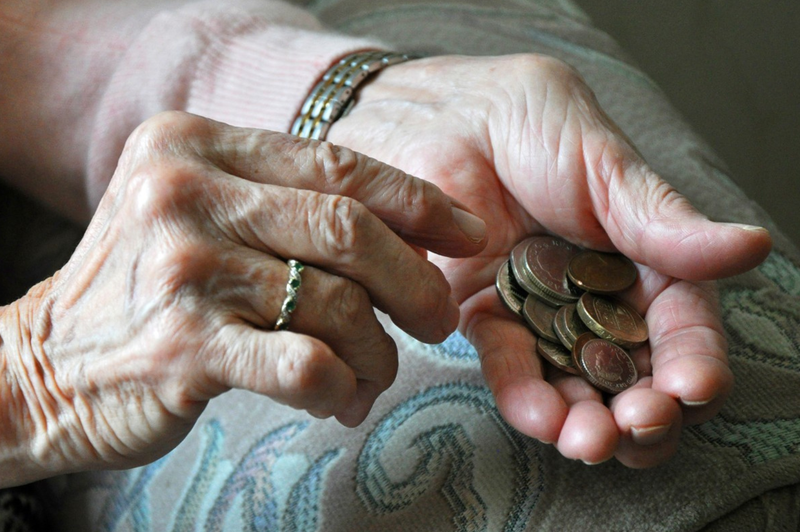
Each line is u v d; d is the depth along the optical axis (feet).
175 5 2.08
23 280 2.03
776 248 1.77
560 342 1.62
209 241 1.45
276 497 1.66
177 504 1.71
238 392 1.78
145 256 1.45
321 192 1.49
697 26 3.27
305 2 2.51
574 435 1.50
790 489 1.58
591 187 1.64
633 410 1.50
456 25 2.17
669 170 1.85
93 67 2.03
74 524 1.77
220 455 1.73
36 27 2.06
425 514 1.61
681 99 3.14
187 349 1.44
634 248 1.62
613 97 1.97
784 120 3.06
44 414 1.55
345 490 1.64
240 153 1.49
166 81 1.98
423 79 1.86
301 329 1.46
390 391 1.71
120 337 1.47
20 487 1.79
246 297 1.45
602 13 3.33
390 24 2.20
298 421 1.72
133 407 1.50
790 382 1.63
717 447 1.59
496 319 1.65
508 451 1.63
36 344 1.53
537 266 1.67
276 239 1.46
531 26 2.15
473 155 1.73
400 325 1.53
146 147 1.48
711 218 1.78
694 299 1.59
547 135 1.67
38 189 2.10
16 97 2.05
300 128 1.89
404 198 1.49
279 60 1.94
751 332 1.68
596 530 1.57
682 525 1.56
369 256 1.46
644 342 1.61
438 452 1.64
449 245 1.53
